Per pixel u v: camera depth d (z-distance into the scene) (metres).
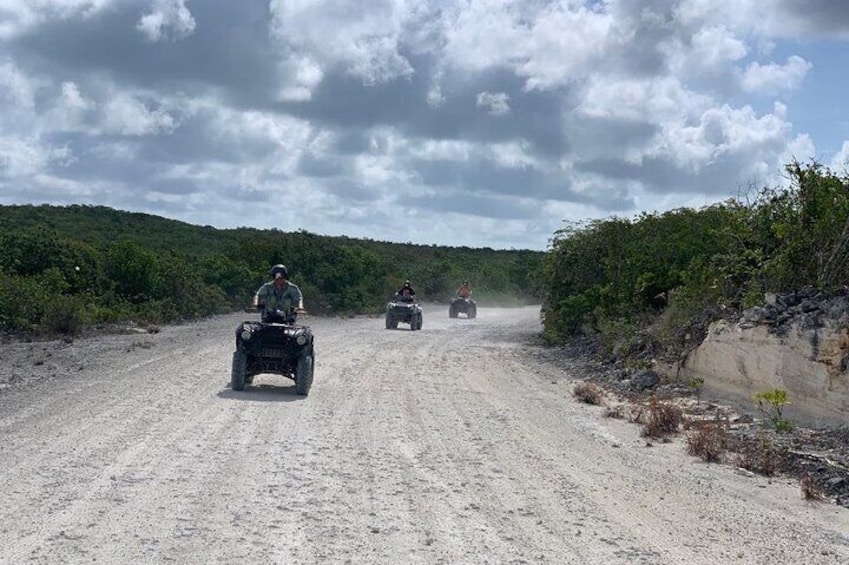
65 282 27.02
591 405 14.84
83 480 8.09
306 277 42.59
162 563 6.04
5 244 28.20
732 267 16.67
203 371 16.08
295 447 9.89
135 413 11.59
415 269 66.44
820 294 13.86
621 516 7.89
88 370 15.84
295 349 13.91
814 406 12.45
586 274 27.56
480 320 40.97
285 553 6.34
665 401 14.87
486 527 7.25
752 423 12.70
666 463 10.41
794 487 9.59
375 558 6.34
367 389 15.01
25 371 15.65
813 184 15.29
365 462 9.35
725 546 7.18
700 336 16.25
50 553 6.15
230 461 9.08
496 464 9.68
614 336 20.84
